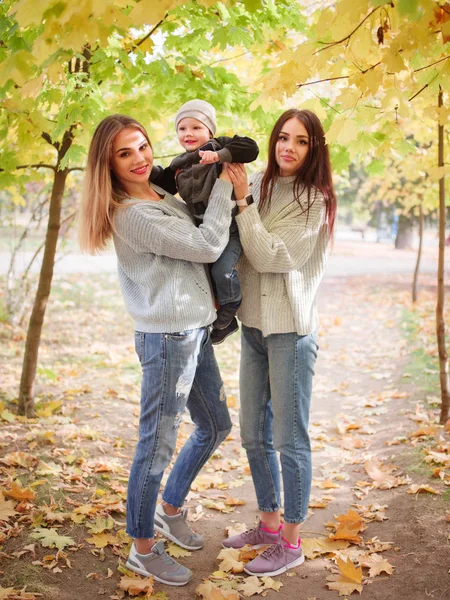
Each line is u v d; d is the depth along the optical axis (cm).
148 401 256
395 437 442
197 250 247
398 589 255
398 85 283
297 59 253
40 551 273
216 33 359
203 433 290
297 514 276
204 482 380
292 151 269
